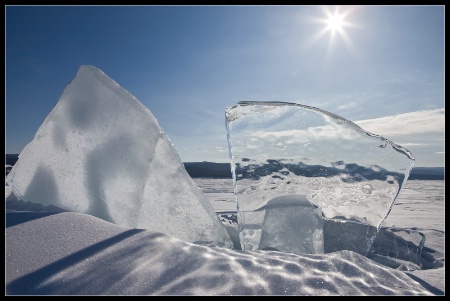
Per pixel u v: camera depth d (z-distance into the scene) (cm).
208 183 1216
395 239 212
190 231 177
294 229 179
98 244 127
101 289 102
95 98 184
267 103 205
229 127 199
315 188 195
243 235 185
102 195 171
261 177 194
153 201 176
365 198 193
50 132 186
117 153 175
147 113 179
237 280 112
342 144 197
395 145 196
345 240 190
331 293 111
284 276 117
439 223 306
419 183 1523
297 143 198
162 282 108
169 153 181
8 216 145
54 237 128
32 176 182
